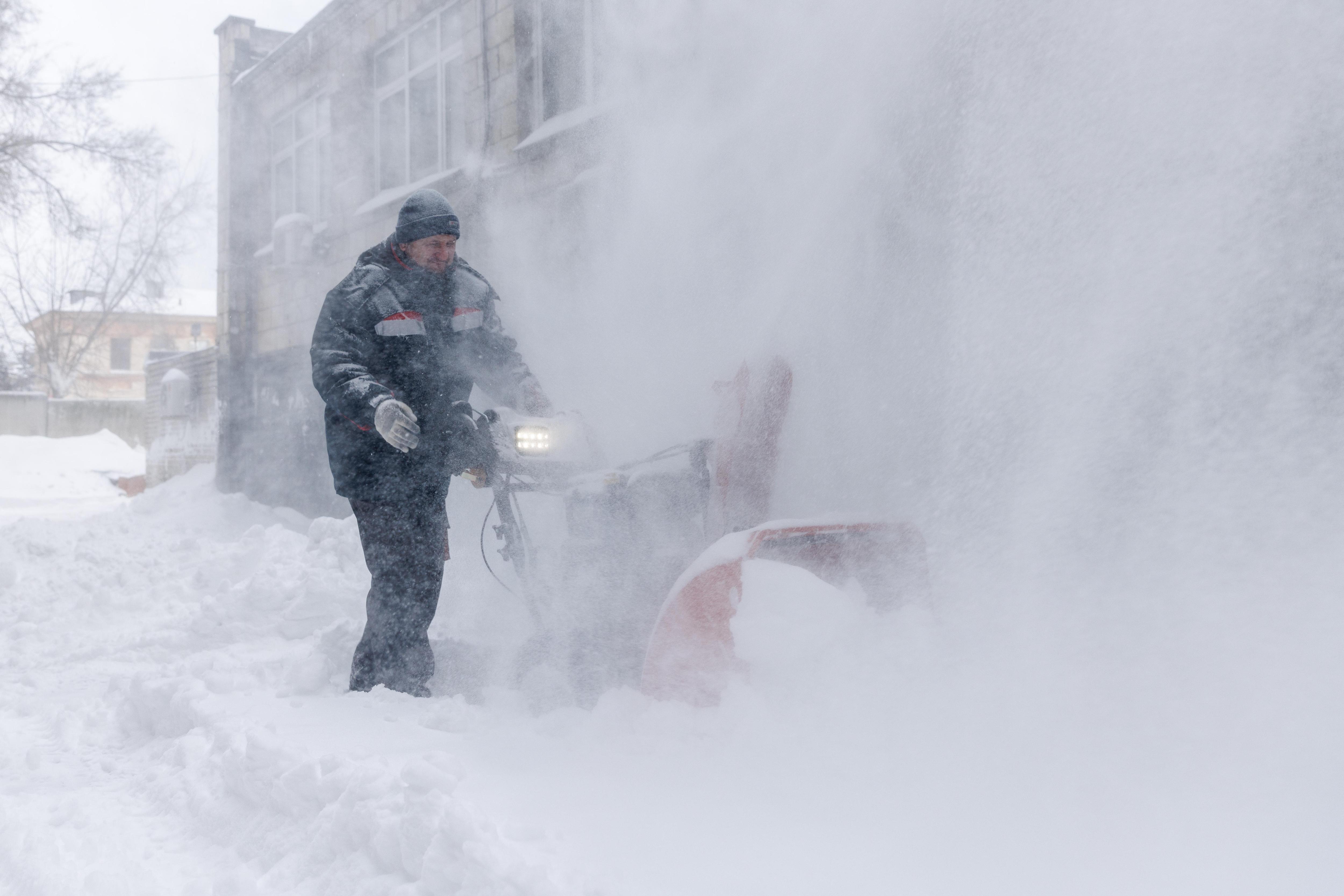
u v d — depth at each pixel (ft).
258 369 39.70
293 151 38.11
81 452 89.25
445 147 27.68
